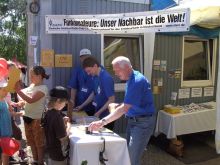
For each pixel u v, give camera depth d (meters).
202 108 6.30
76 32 4.96
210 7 4.94
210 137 6.81
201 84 6.87
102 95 4.36
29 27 5.61
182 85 6.60
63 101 3.44
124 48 5.98
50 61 5.30
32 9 5.31
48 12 5.25
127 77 3.80
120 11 5.74
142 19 4.43
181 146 5.72
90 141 3.22
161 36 6.20
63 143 3.35
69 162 3.39
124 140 3.33
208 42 6.93
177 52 6.44
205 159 5.60
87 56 4.61
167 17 4.18
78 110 4.86
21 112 4.67
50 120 3.38
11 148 3.65
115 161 3.32
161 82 6.29
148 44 5.95
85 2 5.46
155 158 5.53
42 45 5.27
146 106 3.88
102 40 5.64
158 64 6.23
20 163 4.82
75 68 5.24
